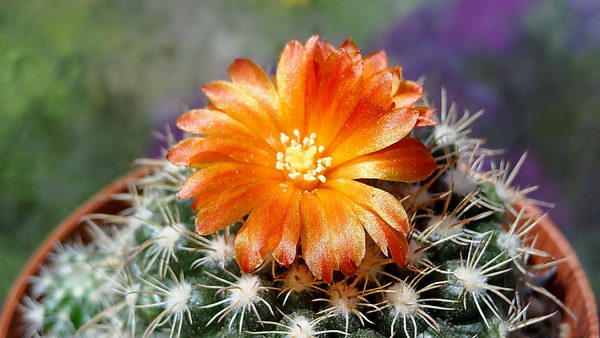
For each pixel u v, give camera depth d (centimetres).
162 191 18
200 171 15
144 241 17
